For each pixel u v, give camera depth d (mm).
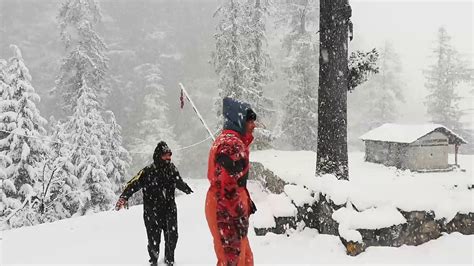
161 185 6266
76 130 24375
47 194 17297
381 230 6613
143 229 9219
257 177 15164
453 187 8977
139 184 6312
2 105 18734
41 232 9227
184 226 9367
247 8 27438
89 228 9477
